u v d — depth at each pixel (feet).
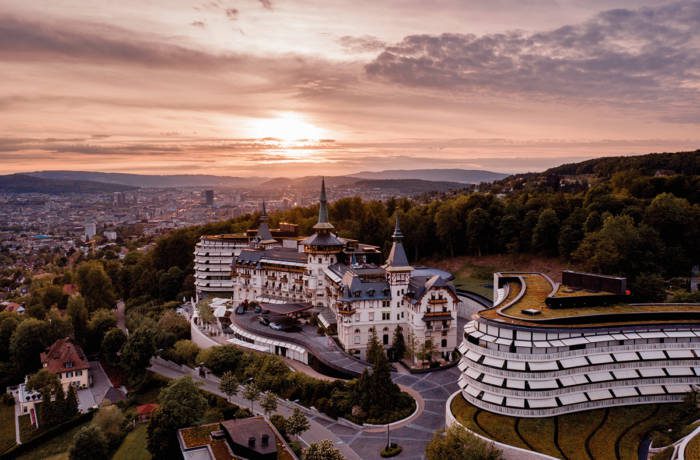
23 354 604.90
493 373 349.61
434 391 430.61
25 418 500.33
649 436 313.53
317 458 311.27
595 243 602.85
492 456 295.89
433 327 489.67
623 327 357.61
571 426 326.24
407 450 345.31
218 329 615.16
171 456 360.07
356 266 564.30
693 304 397.39
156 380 525.34
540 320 358.02
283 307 590.14
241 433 332.60
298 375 449.06
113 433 406.62
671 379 349.20
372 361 463.83
